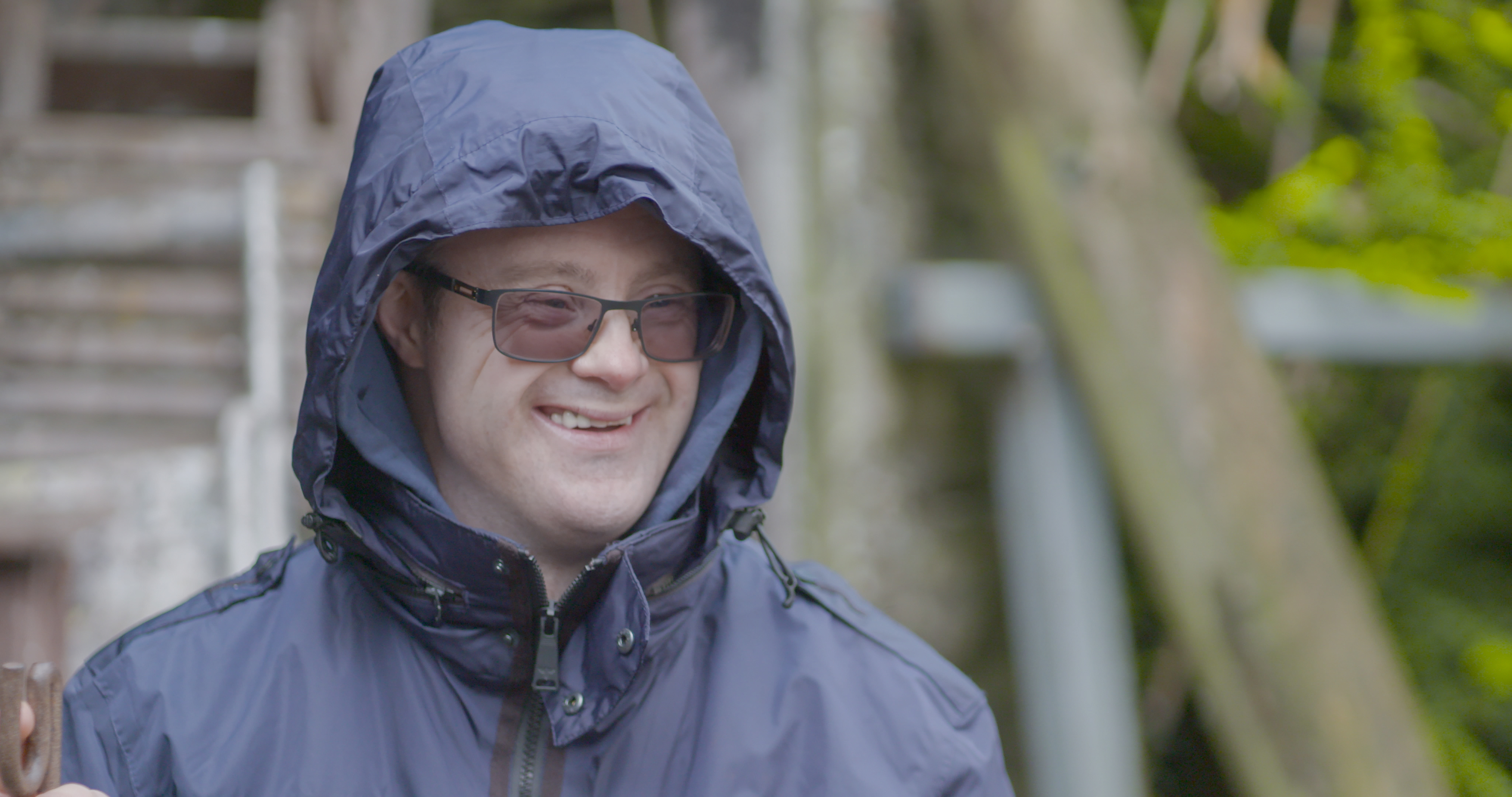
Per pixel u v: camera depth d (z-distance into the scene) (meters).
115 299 10.03
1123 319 6.71
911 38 10.10
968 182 9.71
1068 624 7.39
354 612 2.93
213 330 10.06
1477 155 8.98
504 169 2.71
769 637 3.10
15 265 10.12
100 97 14.20
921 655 3.17
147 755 2.73
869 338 9.34
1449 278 7.79
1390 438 9.52
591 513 2.89
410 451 3.05
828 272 9.37
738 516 3.09
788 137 9.52
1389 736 6.19
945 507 9.48
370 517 2.92
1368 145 8.69
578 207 2.74
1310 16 8.77
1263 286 7.63
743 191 3.05
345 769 2.71
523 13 13.29
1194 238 6.92
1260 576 6.29
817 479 9.20
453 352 2.93
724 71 9.65
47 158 11.73
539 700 2.85
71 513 7.96
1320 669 6.19
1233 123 9.81
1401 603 9.24
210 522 8.32
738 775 2.85
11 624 7.64
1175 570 6.59
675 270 2.98
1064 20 7.21
